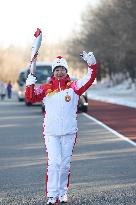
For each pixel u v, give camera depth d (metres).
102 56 74.62
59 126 8.50
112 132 20.66
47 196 8.69
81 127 22.86
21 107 41.19
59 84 8.55
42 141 18.00
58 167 8.57
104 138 18.61
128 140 17.89
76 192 9.62
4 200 9.12
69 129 8.54
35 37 8.61
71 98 8.52
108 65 88.50
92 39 78.56
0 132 21.34
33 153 15.05
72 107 8.55
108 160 13.48
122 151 15.18
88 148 15.90
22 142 17.78
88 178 11.00
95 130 21.50
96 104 43.53
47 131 8.58
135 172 11.69
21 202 8.95
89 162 13.16
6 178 11.16
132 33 54.91
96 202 8.84
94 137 18.94
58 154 8.56
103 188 9.98
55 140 8.58
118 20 60.41
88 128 22.38
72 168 12.27
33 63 8.56
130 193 9.52
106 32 67.50
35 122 26.27
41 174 11.60
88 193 9.54
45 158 14.05
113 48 64.25
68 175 8.78
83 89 8.54
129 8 54.03
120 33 58.16
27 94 8.50
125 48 56.56
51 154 8.55
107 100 52.06
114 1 63.19
